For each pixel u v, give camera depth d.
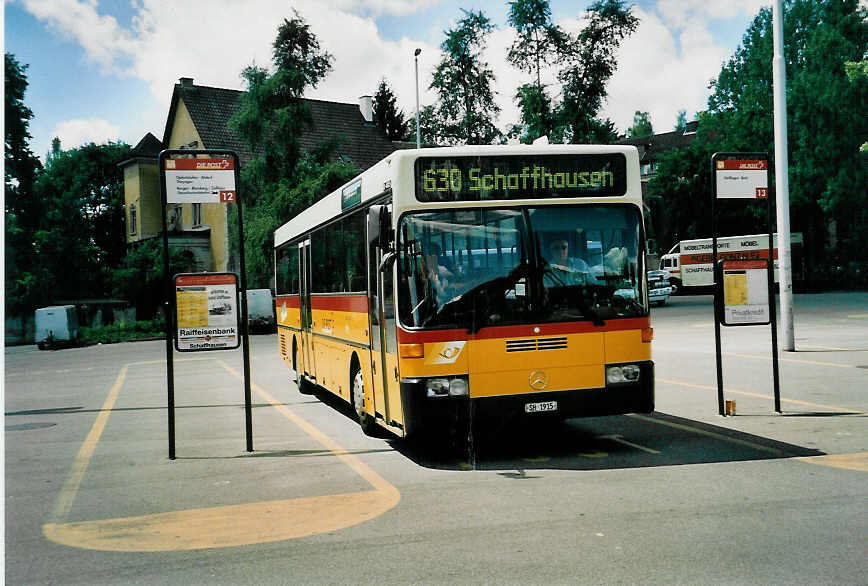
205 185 9.12
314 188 41.44
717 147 55.47
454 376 7.81
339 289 11.34
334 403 13.77
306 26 44.09
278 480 7.79
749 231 55.09
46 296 53.38
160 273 47.66
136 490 7.66
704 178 55.44
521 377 7.91
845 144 46.72
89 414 13.80
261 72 43.69
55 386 19.81
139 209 56.84
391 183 8.24
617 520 5.89
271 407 13.46
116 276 48.72
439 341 7.81
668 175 57.03
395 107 77.12
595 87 44.38
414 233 7.97
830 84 46.41
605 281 8.19
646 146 93.06
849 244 50.03
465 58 46.66
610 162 8.34
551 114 44.38
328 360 12.25
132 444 10.38
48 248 54.19
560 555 5.15
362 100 61.88
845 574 4.63
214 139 51.44
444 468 8.04
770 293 10.39
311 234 13.59
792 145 48.78
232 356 26.67
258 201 44.47
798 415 10.08
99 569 5.34
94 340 42.19
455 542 5.53
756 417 10.08
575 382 8.02
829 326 23.42
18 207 54.44
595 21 44.28
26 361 31.59
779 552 5.04
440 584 4.72
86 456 9.64
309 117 44.88
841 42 46.94
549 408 7.95
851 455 7.77
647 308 8.28
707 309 36.06
